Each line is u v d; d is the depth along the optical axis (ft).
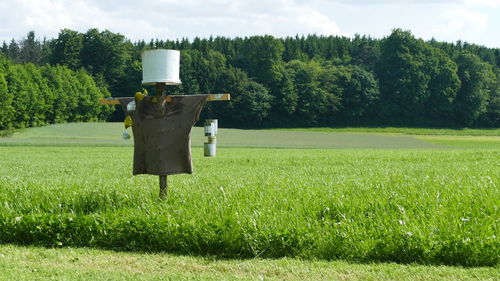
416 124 426.10
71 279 17.93
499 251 19.30
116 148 130.21
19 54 558.56
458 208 25.18
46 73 374.63
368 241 20.49
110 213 25.13
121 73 418.51
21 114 338.34
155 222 22.95
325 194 29.84
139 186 36.14
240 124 404.57
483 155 84.84
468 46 627.05
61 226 23.76
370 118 437.17
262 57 444.14
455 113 426.10
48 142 154.61
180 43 547.08
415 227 21.22
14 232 24.08
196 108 27.58
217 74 413.59
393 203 26.30
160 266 20.02
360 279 18.02
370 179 40.98
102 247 23.21
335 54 595.88
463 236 20.35
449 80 422.41
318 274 18.56
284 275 18.62
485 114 432.66
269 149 140.46
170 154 27.45
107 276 18.38
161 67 26.58
